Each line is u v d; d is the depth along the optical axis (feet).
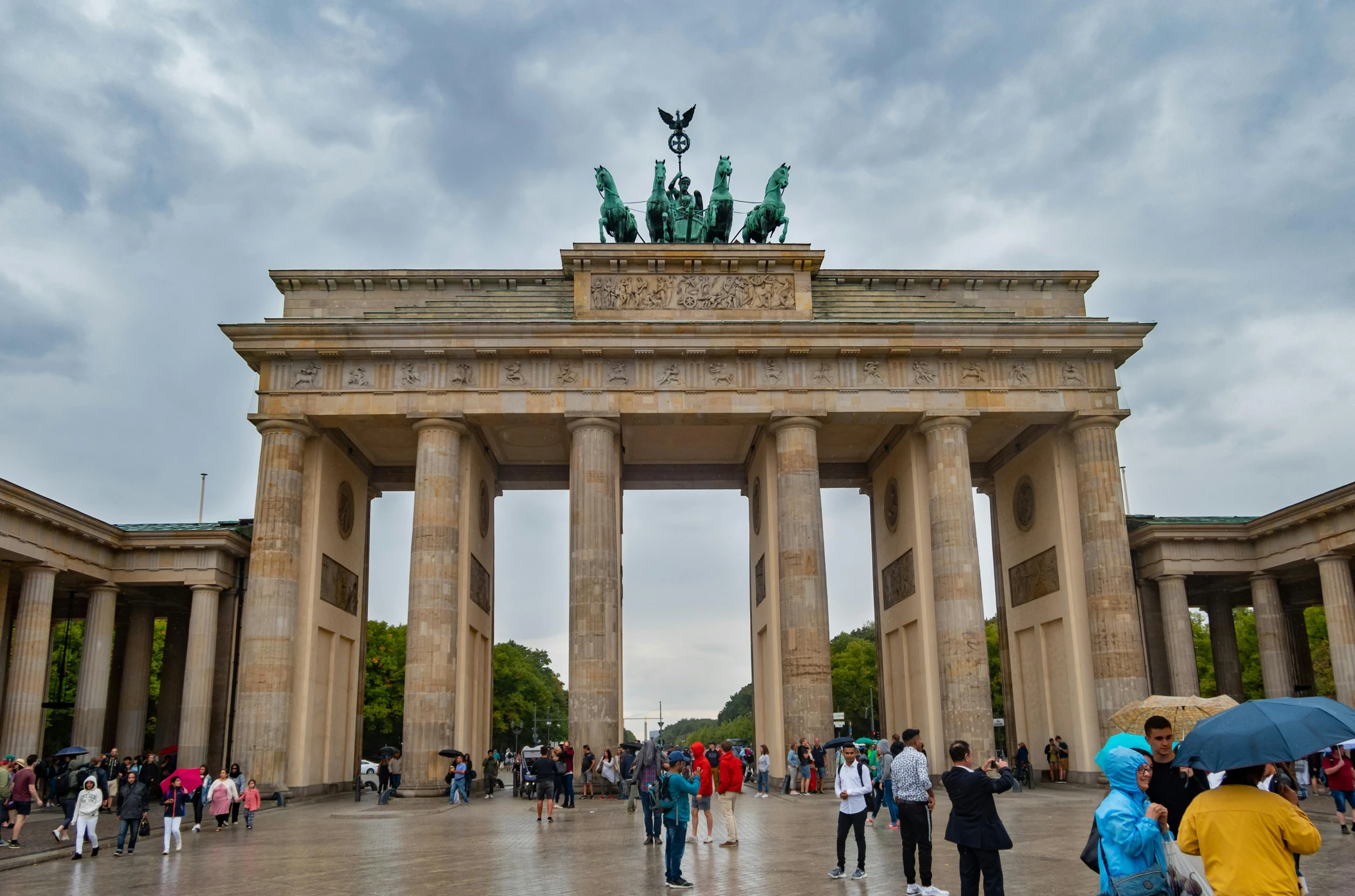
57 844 133.90
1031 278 259.80
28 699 215.92
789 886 86.33
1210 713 67.62
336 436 256.93
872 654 643.86
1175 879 47.88
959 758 65.98
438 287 252.42
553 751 203.00
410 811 186.39
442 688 223.30
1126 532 238.27
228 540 247.50
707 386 238.68
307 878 97.96
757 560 278.87
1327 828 124.88
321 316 249.75
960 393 242.17
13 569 230.68
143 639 278.05
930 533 244.22
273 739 219.41
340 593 261.65
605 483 233.35
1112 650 230.89
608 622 225.97
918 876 90.38
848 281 257.96
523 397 236.22
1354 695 217.97
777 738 239.09
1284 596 285.43
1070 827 135.03
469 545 243.60
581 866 102.27
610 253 244.42
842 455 297.74
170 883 97.19
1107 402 243.60
